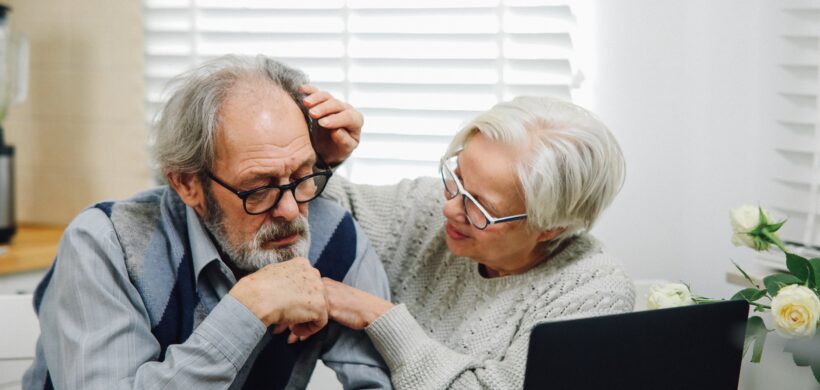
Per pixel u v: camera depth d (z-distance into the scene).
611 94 1.87
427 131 2.00
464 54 1.96
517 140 1.20
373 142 2.04
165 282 1.17
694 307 0.98
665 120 1.85
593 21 1.86
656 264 1.89
